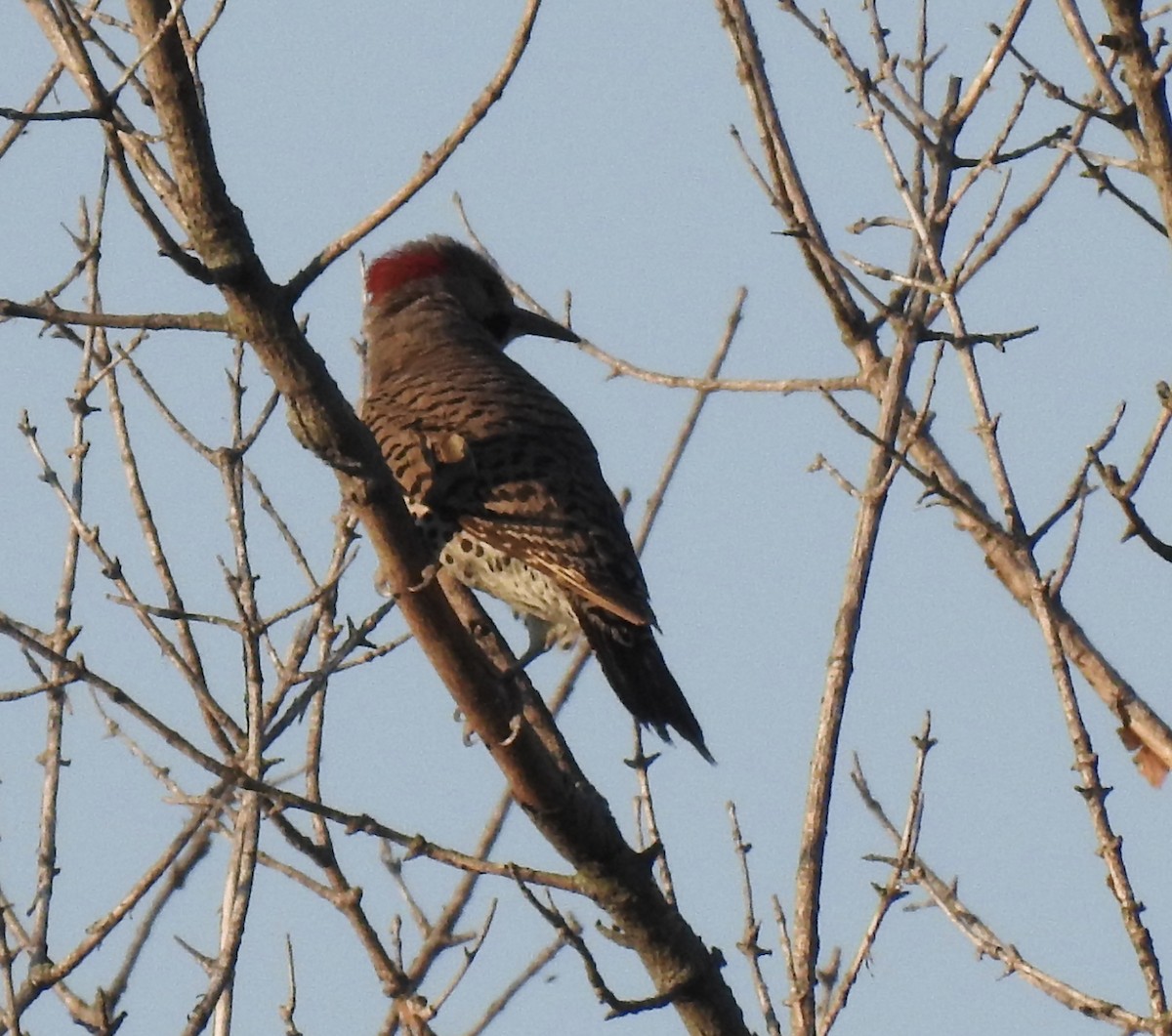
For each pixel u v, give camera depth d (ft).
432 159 26.89
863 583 32.42
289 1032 31.58
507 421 40.11
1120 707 35.04
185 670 31.94
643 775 33.19
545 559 38.06
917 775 31.94
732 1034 33.17
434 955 35.04
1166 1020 28.32
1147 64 28.63
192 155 26.48
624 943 32.83
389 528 29.53
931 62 35.83
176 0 25.79
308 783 32.32
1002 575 36.88
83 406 34.94
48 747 32.86
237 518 32.37
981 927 30.99
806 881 30.94
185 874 33.27
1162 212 28.58
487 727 30.94
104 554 33.65
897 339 33.96
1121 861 28.84
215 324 27.53
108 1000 31.09
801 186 37.19
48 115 25.20
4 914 31.40
